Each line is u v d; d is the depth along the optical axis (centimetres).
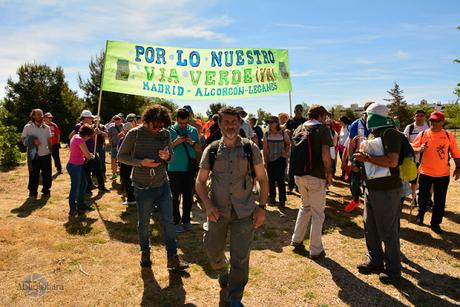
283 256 458
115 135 952
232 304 311
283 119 895
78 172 616
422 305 340
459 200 743
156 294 359
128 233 537
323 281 389
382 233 384
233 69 746
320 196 442
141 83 677
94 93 2805
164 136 408
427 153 545
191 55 713
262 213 311
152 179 394
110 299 349
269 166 703
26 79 2909
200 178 313
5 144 1142
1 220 579
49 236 512
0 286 369
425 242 501
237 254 308
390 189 373
